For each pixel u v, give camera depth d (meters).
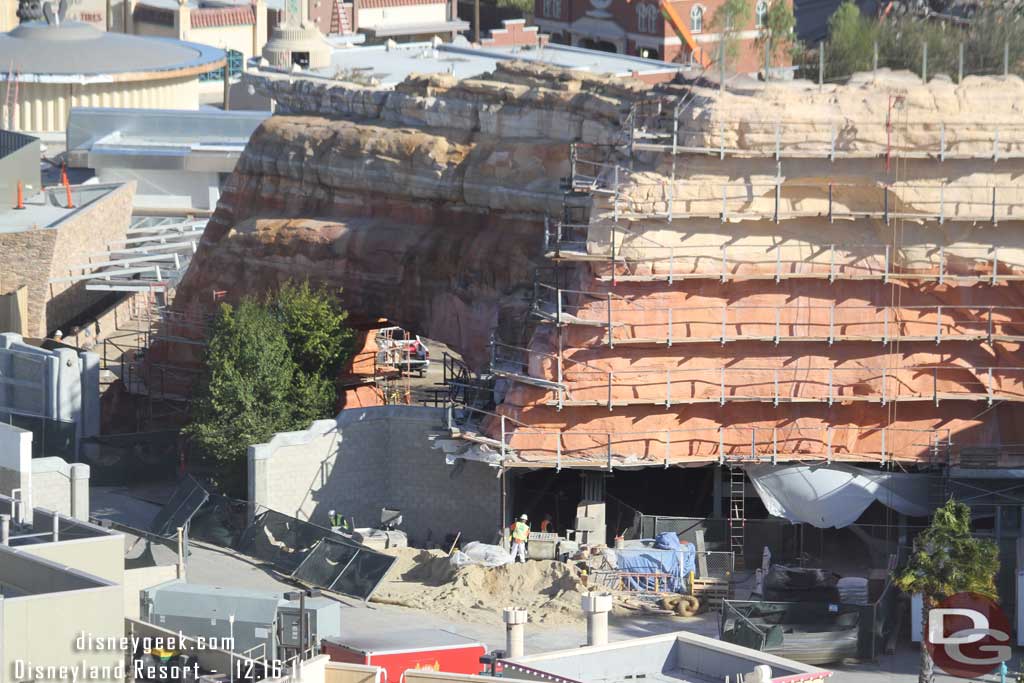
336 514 131.38
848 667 112.69
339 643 98.56
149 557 123.81
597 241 125.94
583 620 117.88
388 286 150.50
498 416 127.81
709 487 135.00
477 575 122.38
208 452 135.50
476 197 146.50
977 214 125.62
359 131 154.38
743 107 124.50
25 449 124.62
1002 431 129.25
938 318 127.12
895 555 124.12
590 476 128.75
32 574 83.56
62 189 181.38
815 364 127.75
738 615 113.06
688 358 127.12
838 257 126.50
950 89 125.50
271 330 138.50
